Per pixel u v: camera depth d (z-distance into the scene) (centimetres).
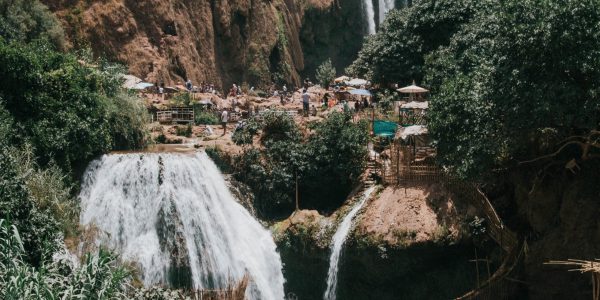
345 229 3484
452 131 3191
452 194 3344
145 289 2558
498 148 3030
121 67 4372
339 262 3450
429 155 3616
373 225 3384
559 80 2789
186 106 4591
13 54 3212
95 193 3341
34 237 2588
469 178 3058
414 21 4838
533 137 3172
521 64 2884
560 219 3081
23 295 1850
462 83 3259
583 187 3028
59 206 2912
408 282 3338
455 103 3180
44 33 4681
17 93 3228
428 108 3525
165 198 3381
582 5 2739
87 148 3384
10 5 4572
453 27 4684
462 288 3234
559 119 2786
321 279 3559
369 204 3522
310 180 3897
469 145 3089
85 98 3466
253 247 3678
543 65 2834
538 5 2847
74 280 2045
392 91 5091
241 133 4050
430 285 3306
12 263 1986
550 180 3153
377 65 4984
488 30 3734
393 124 3975
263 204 3916
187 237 3378
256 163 3909
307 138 4075
